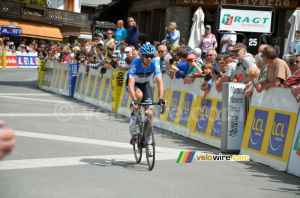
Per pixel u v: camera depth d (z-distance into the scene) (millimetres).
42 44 39031
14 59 40625
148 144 7207
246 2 25000
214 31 26359
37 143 8734
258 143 8312
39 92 20453
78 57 19375
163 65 12734
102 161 7590
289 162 7461
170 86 12094
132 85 7770
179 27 27594
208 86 10062
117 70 14812
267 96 8242
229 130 8930
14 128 10312
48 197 5316
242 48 9344
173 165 7578
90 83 17672
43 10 49406
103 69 16172
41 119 12062
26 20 48156
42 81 22969
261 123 8305
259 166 7918
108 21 40062
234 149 8953
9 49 40500
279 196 5965
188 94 11086
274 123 7949
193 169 7355
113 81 15031
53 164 7102
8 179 6043
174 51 13438
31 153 7797
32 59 43469
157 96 12625
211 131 9844
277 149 7785
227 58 9750
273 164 7824
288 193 6156
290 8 24219
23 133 9727
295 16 14758
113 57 15414
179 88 11609
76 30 54562
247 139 8656
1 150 1949
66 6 56062
